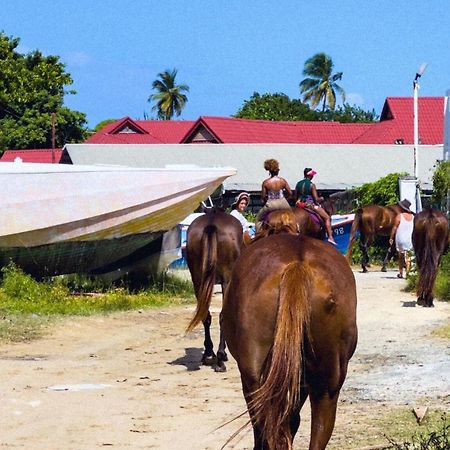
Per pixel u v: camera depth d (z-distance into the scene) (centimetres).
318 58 9619
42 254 2038
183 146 4750
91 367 1277
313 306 587
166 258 2264
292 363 559
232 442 868
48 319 1717
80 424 946
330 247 655
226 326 664
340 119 9044
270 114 8656
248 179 4538
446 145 2942
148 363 1316
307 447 832
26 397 1070
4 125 6025
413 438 832
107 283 2217
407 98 6009
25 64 4997
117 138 5888
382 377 1153
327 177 4678
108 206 2039
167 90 10025
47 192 2000
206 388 1132
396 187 3416
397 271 2997
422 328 1566
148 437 893
